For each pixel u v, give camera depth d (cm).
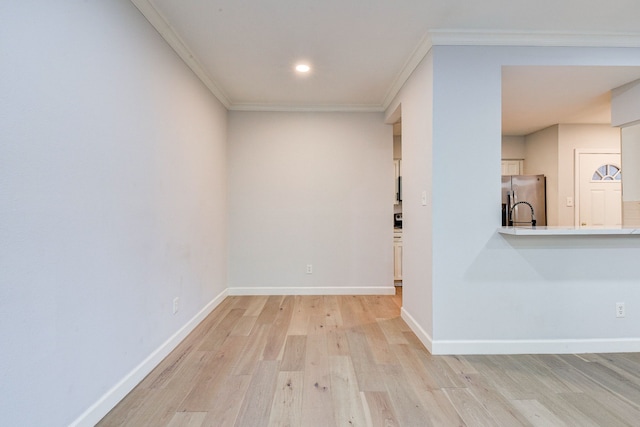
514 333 246
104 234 170
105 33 171
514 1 204
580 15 218
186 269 279
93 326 162
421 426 163
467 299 245
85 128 156
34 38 128
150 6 207
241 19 224
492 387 199
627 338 247
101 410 167
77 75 151
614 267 246
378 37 247
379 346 260
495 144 244
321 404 181
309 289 420
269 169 417
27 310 126
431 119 246
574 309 246
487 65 243
